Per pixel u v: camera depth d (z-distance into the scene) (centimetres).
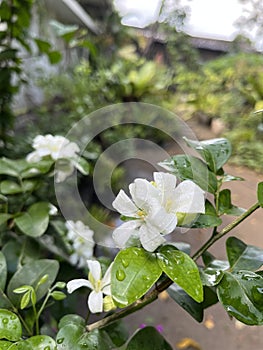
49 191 30
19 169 27
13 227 28
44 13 56
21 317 18
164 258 11
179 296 16
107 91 92
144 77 99
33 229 24
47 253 28
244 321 11
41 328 21
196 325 36
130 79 97
